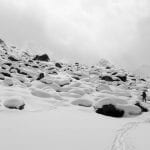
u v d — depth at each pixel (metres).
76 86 35.94
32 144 12.32
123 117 23.95
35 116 18.95
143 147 13.34
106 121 19.98
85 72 55.53
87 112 23.48
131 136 15.58
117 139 14.49
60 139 13.47
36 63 55.56
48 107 23.44
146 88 49.34
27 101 24.39
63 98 28.44
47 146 12.20
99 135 15.03
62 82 36.31
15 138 13.04
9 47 71.88
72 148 12.21
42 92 28.02
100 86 37.97
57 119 18.47
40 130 14.95
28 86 33.12
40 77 38.94
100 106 24.41
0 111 19.81
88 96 31.72
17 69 41.75
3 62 45.56
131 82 51.88
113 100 25.17
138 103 27.83
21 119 17.53
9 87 29.92
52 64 57.75
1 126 15.19
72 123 17.59
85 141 13.49
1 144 11.99
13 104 21.12
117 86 45.16
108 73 55.91
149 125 20.42
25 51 75.06
